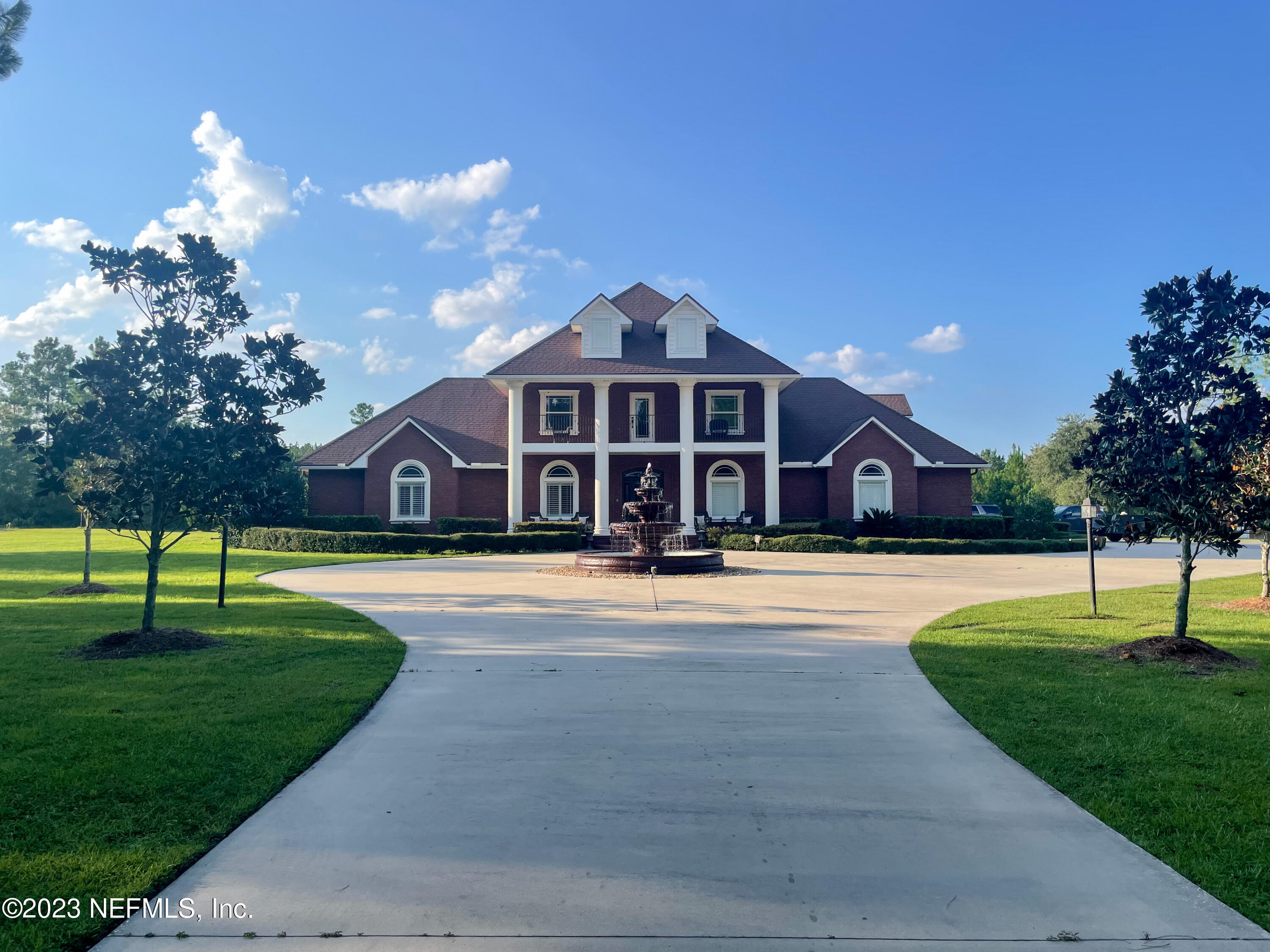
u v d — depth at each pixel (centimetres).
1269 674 755
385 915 342
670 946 320
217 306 912
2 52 1235
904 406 3634
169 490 881
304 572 1866
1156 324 880
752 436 3180
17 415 6153
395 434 3075
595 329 3047
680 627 1034
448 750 548
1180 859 392
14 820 421
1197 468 815
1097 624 1053
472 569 1973
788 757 538
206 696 661
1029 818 443
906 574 1864
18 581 1648
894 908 350
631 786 486
